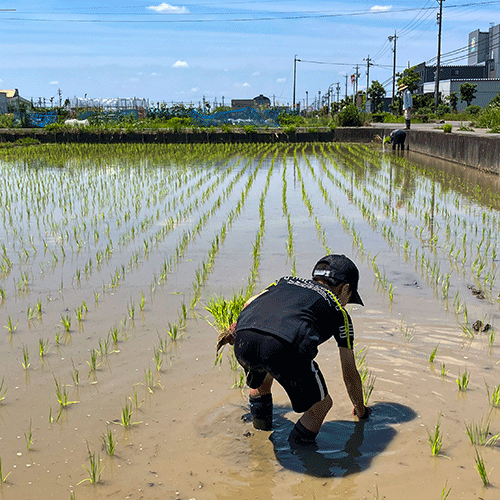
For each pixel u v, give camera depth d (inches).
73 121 1523.1
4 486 110.4
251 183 577.3
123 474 113.9
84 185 573.0
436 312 204.1
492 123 1043.9
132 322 199.6
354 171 678.5
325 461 117.6
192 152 1043.9
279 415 137.4
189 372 159.5
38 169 744.3
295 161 829.8
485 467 114.4
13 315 209.0
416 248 297.6
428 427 129.6
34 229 364.5
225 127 1344.7
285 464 117.0
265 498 106.3
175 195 497.0
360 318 198.4
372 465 116.0
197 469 115.3
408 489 108.2
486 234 327.0
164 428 130.9
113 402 143.5
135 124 1440.7
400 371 157.5
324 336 120.0
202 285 240.2
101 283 247.0
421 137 954.1
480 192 487.2
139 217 398.6
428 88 3196.4
